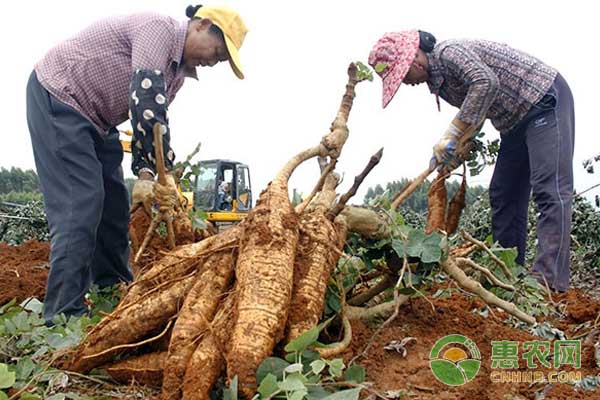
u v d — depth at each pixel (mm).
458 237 4195
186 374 2178
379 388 2426
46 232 10203
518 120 4320
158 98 3408
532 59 4254
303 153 2822
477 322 3059
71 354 2631
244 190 15047
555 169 4195
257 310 2207
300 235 2580
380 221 2879
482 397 2447
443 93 4352
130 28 3592
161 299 2531
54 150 3445
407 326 2936
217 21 3705
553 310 3652
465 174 3916
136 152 3613
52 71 3520
